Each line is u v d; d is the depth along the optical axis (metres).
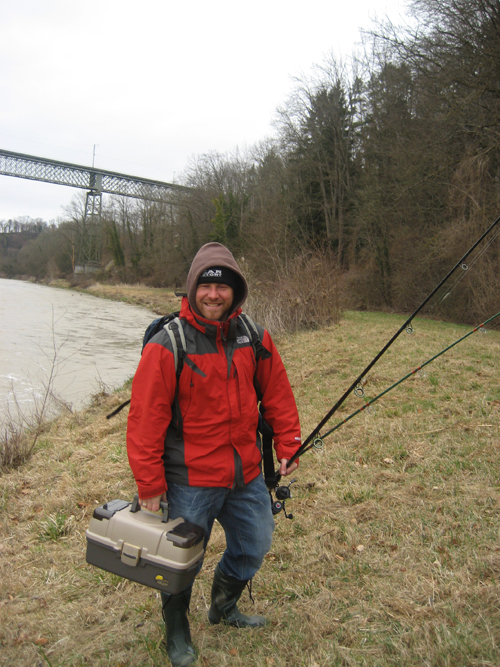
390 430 5.49
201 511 2.22
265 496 2.38
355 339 12.29
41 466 6.04
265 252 18.36
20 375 11.79
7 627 2.84
